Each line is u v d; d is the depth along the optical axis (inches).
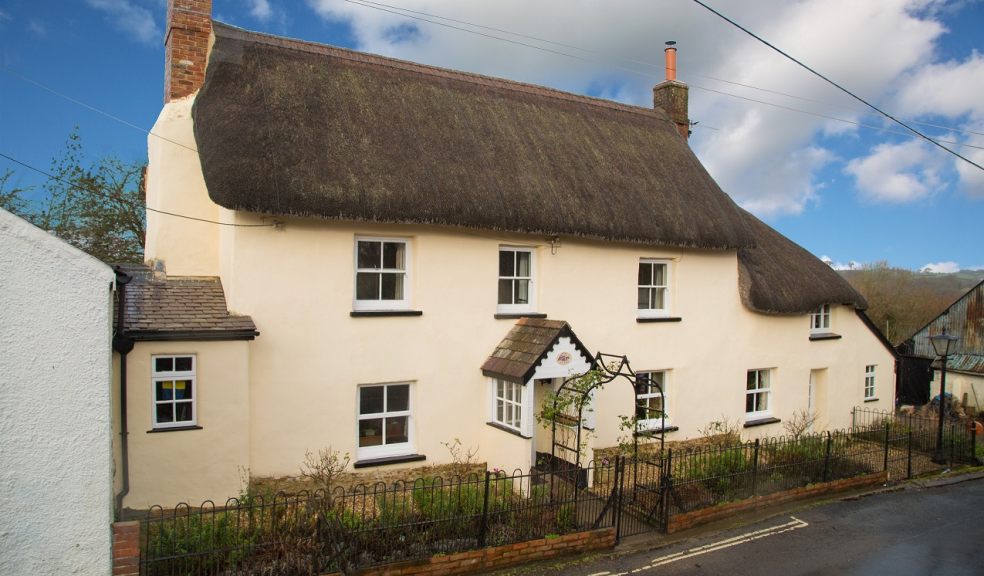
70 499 219.6
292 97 448.1
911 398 975.0
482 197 460.1
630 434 547.8
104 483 224.2
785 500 454.9
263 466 402.3
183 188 460.4
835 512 446.9
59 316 218.2
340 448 427.5
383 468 441.4
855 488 495.8
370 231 438.0
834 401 707.4
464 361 473.7
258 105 431.2
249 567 279.9
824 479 485.1
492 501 367.6
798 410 669.3
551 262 510.9
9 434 212.7
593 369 450.0
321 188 402.6
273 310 406.0
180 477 368.2
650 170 593.0
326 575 285.0
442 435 465.1
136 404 359.3
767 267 645.3
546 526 351.6
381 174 431.5
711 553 366.6
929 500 481.1
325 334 422.3
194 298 405.4
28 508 215.2
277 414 406.9
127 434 355.6
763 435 636.7
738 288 622.2
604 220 512.7
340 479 425.4
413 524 316.2
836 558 367.6
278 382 407.2
